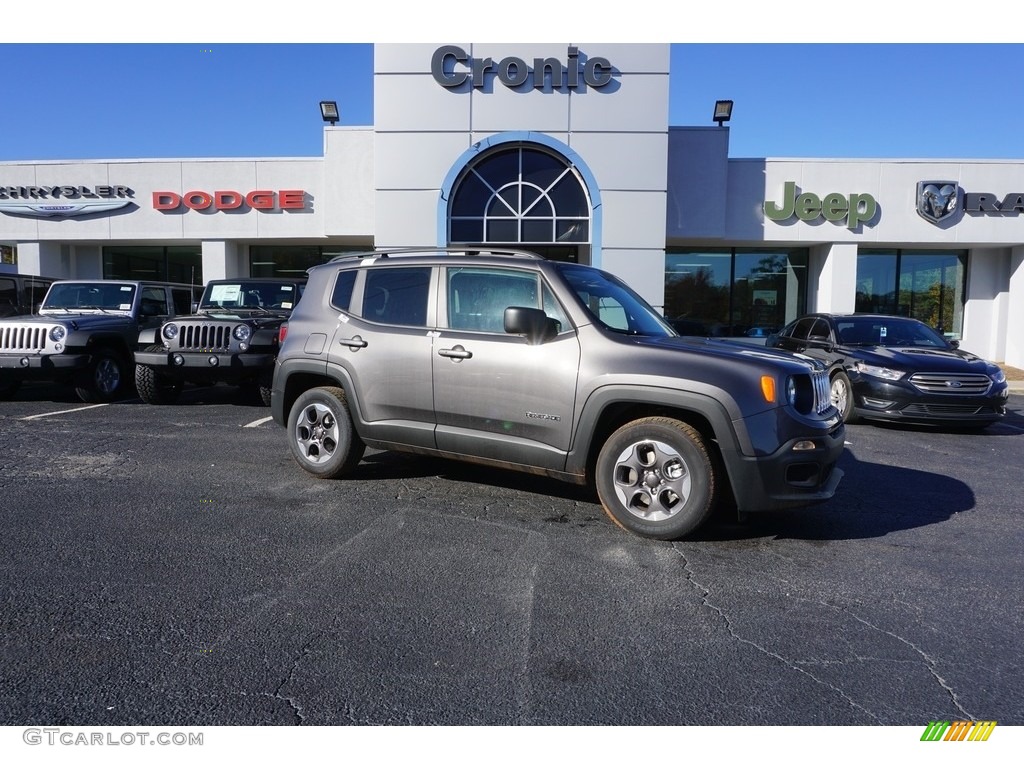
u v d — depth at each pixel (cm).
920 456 759
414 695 276
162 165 1822
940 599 372
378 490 557
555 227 1560
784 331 1235
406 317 537
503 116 1534
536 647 313
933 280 1936
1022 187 1758
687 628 334
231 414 924
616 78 1524
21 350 953
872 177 1752
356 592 367
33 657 296
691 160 1711
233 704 268
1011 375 1700
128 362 1062
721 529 477
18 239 1856
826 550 444
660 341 466
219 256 1836
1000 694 283
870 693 282
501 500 534
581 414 456
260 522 477
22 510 494
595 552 430
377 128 1542
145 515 488
